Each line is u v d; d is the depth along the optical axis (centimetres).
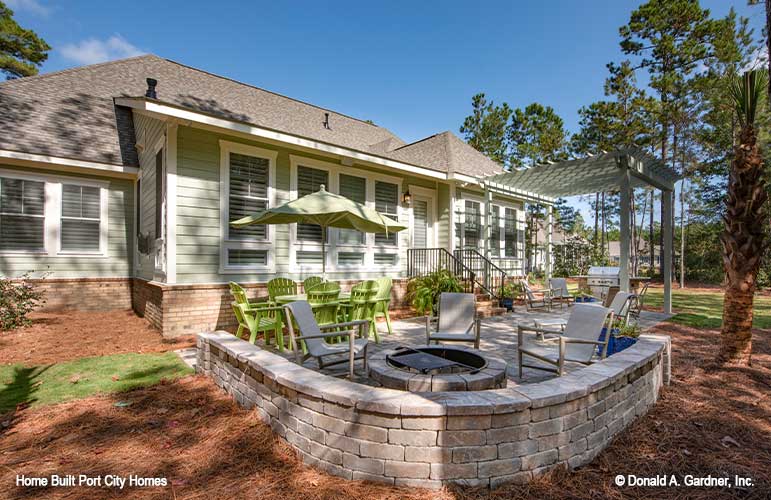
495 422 236
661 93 1895
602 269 1307
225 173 736
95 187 965
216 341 424
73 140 914
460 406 232
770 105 530
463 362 395
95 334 680
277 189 813
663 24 1839
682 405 373
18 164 858
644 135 1942
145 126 881
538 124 2614
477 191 1260
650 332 734
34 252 884
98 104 1029
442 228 1155
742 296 504
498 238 1360
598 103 2047
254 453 284
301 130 1055
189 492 240
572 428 259
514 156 2666
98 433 319
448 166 1125
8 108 887
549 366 488
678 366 507
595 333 411
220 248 727
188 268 690
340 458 252
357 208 629
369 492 233
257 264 778
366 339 446
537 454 246
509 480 238
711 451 290
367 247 973
